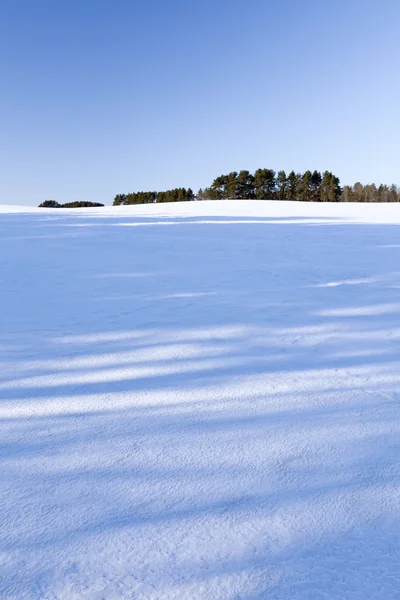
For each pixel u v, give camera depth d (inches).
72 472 53.6
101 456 57.1
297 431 63.6
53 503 47.7
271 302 150.6
